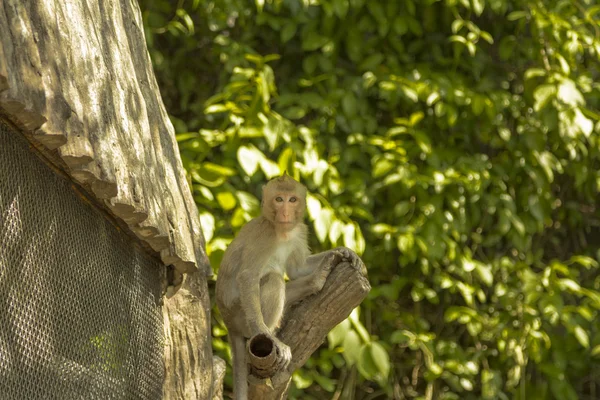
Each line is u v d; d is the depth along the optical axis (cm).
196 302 648
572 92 1118
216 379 690
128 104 526
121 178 473
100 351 489
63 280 443
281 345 658
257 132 984
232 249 782
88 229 480
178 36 1208
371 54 1173
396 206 1099
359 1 1140
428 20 1200
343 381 1171
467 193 1159
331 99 1115
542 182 1177
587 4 1257
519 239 1182
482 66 1208
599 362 1213
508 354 1155
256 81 992
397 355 1202
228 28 1210
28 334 402
